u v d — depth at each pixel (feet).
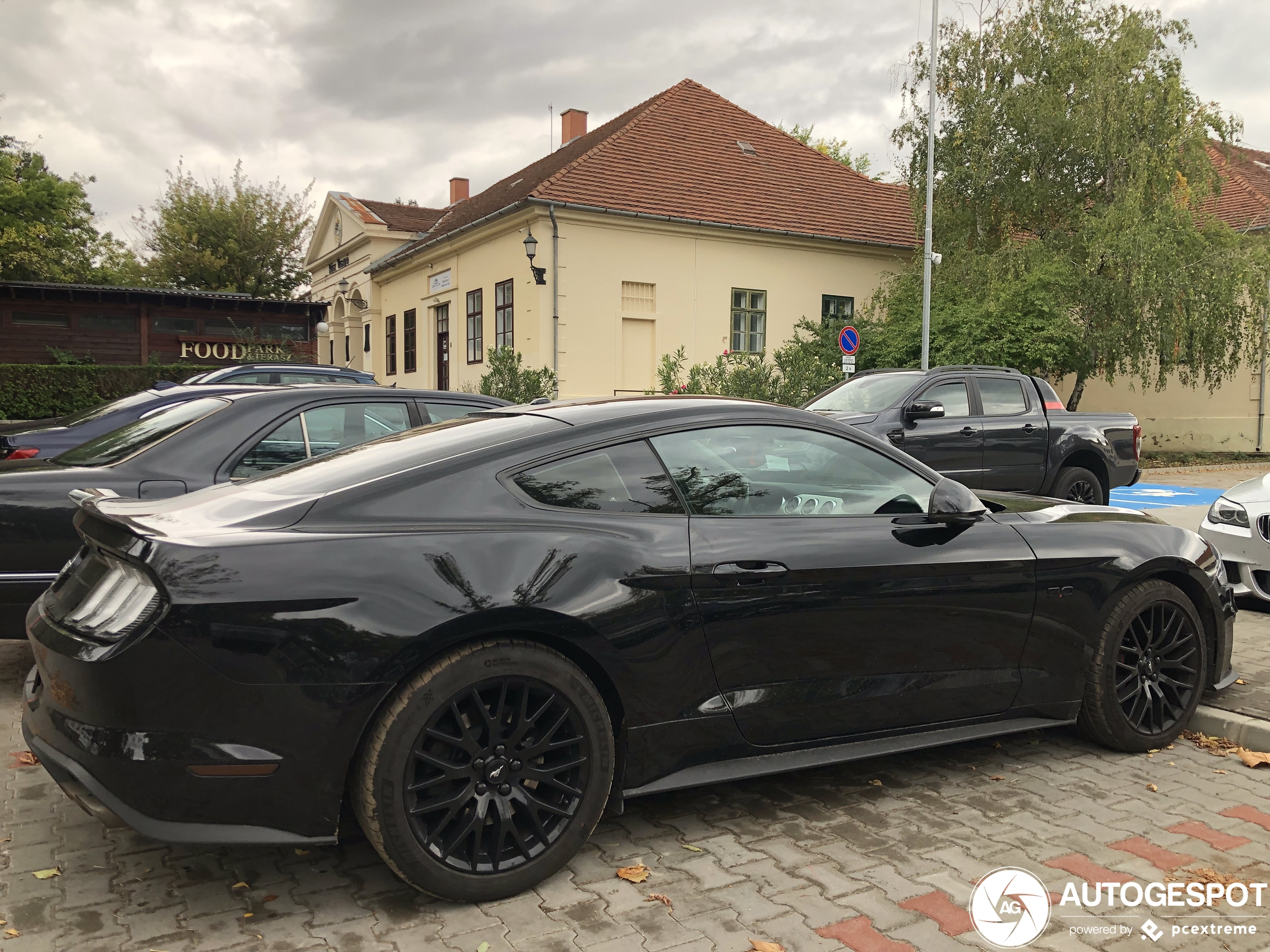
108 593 8.55
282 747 8.06
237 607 7.92
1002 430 31.32
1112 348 67.15
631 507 9.87
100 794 7.92
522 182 92.99
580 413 10.56
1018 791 11.64
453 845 8.57
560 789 9.17
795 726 10.46
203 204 132.16
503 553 8.90
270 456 15.97
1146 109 65.51
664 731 9.71
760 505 10.63
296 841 8.20
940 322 67.05
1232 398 82.89
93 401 63.36
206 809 7.97
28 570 14.01
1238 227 84.89
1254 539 20.25
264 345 77.36
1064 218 72.28
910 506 11.58
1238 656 16.79
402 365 92.17
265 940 8.18
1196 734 13.53
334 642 8.13
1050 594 11.99
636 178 72.54
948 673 11.37
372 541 8.56
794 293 77.56
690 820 10.83
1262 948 8.14
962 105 71.31
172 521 8.86
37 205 116.26
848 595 10.56
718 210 73.87
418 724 8.39
